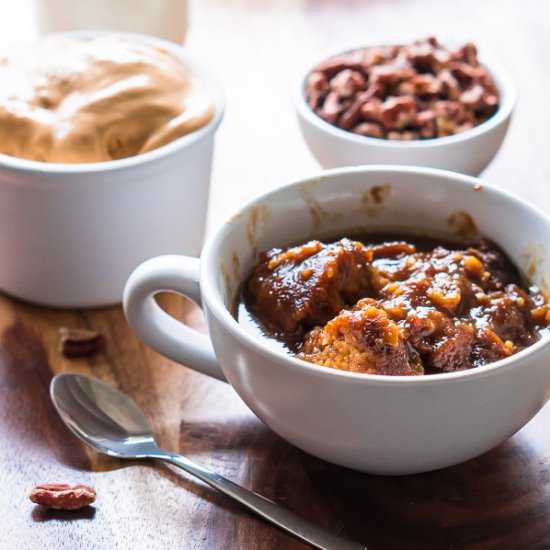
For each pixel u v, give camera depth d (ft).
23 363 2.38
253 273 2.28
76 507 2.16
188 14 3.02
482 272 2.25
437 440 2.08
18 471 2.22
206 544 2.13
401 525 2.15
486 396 2.05
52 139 2.38
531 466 2.21
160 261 2.22
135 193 2.38
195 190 2.46
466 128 2.62
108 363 2.37
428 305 2.18
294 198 2.31
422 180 2.31
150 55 2.51
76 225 2.38
